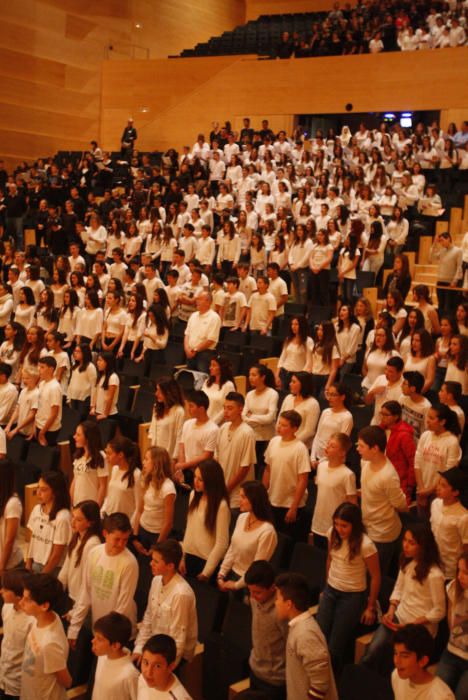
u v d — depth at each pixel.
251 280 11.74
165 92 24.25
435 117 21.66
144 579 5.96
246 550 5.41
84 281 12.87
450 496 5.24
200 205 15.44
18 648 5.09
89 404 9.27
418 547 4.83
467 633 4.61
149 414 9.34
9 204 17.38
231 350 10.87
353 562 5.12
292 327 8.92
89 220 15.85
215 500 5.71
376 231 13.20
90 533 5.62
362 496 5.70
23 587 4.82
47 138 23.69
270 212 14.84
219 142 19.55
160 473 6.05
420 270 14.41
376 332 8.21
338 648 5.11
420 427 6.91
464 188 16.11
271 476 6.32
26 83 22.95
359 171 16.02
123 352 10.78
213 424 6.72
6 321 12.06
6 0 22.17
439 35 20.17
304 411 6.95
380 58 20.72
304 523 6.50
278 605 4.36
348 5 23.52
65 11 23.69
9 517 6.16
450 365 8.21
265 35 24.47
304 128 22.06
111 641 4.36
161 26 26.52
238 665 5.16
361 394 9.02
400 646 3.87
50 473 5.96
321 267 12.95
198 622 5.50
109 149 24.91
